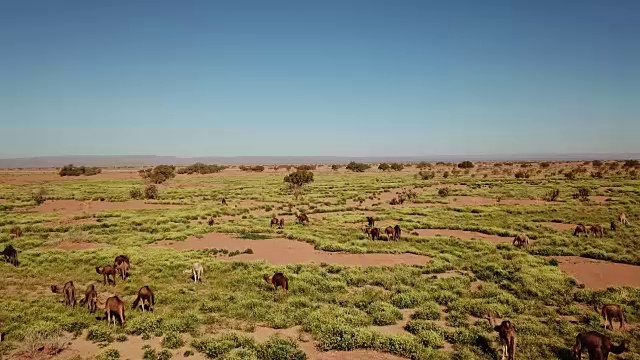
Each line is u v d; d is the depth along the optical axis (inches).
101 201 2610.7
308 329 676.7
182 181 4313.5
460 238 1397.6
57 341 608.7
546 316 741.9
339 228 1635.1
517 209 1995.6
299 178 3122.5
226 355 578.2
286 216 2026.3
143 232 1589.6
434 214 1926.7
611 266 1051.3
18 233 1505.9
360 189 3147.1
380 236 1433.3
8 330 668.7
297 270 1040.8
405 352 593.6
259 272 1004.6
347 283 941.2
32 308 762.2
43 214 2057.1
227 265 1067.3
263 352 590.6
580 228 1408.7
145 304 786.2
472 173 4761.3
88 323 698.8
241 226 1691.7
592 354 544.4
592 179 3533.5
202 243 1397.6
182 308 777.6
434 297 826.2
